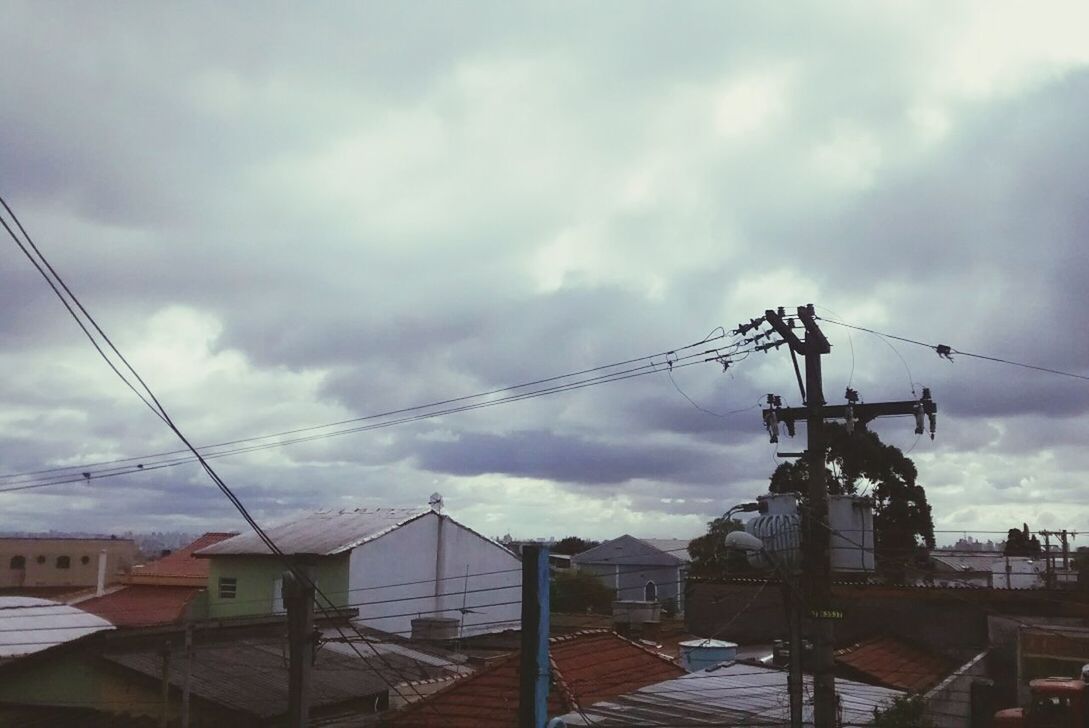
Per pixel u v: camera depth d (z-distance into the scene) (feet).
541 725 44.88
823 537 54.13
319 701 69.21
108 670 68.74
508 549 154.71
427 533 138.92
